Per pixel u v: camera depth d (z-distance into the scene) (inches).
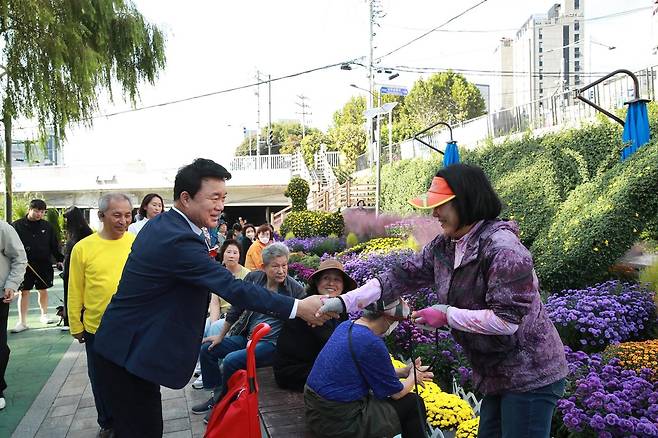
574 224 282.7
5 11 382.0
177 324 102.1
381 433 110.2
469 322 80.2
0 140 464.1
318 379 113.5
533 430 83.0
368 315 110.8
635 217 265.6
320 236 687.7
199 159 106.4
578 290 245.8
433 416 136.6
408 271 97.8
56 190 1317.7
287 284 176.4
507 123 691.4
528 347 82.4
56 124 435.5
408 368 124.6
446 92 2028.8
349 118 2336.4
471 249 84.0
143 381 106.2
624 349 156.0
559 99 591.8
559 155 486.3
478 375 87.8
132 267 101.8
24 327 320.2
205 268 99.3
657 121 424.8
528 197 472.7
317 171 1385.3
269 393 145.7
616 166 322.0
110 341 102.7
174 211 105.9
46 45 408.2
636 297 210.7
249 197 1354.6
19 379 228.1
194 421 181.2
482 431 92.6
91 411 189.5
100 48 479.8
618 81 517.7
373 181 963.3
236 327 176.7
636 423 113.0
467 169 84.7
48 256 331.0
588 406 121.3
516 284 78.4
